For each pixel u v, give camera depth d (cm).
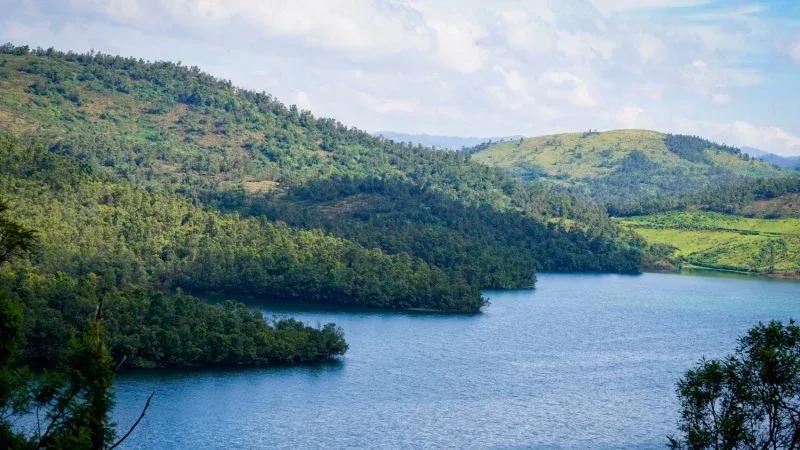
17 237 7406
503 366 18688
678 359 19675
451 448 13325
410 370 18100
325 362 18575
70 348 7238
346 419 14575
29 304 16825
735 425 7169
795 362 7162
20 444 6588
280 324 19212
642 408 15688
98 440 7069
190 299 18950
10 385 6694
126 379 16350
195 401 15162
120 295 18575
